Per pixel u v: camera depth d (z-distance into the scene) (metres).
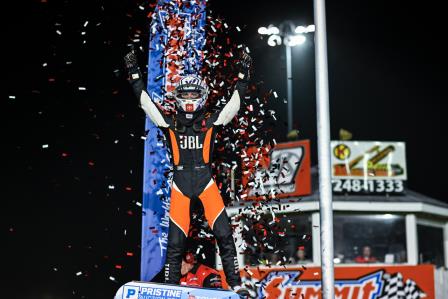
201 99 7.28
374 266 13.87
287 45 20.27
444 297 14.11
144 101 7.29
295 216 14.82
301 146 15.06
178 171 7.25
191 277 8.76
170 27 8.52
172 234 7.13
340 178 15.43
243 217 8.39
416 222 15.17
